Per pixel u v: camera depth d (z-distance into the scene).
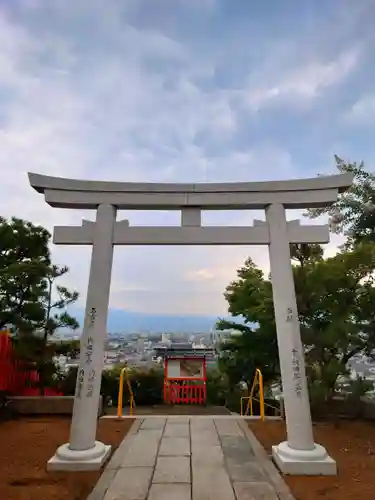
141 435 6.49
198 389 13.66
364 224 8.04
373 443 6.10
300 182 6.42
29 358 8.62
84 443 5.18
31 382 9.48
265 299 9.42
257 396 11.70
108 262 6.06
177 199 6.43
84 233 6.23
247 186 6.47
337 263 7.25
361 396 7.62
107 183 6.46
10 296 8.73
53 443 6.04
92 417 5.34
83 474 4.77
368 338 7.13
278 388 12.29
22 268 8.31
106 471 4.84
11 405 7.87
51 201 6.33
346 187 6.36
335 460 5.34
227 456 5.43
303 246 8.75
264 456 5.46
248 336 11.34
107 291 5.93
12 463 5.13
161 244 6.28
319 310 7.56
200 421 7.48
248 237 6.27
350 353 7.39
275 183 6.45
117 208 6.52
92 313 5.75
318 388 7.14
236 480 4.57
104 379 13.77
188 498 4.07
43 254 9.91
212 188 6.48
